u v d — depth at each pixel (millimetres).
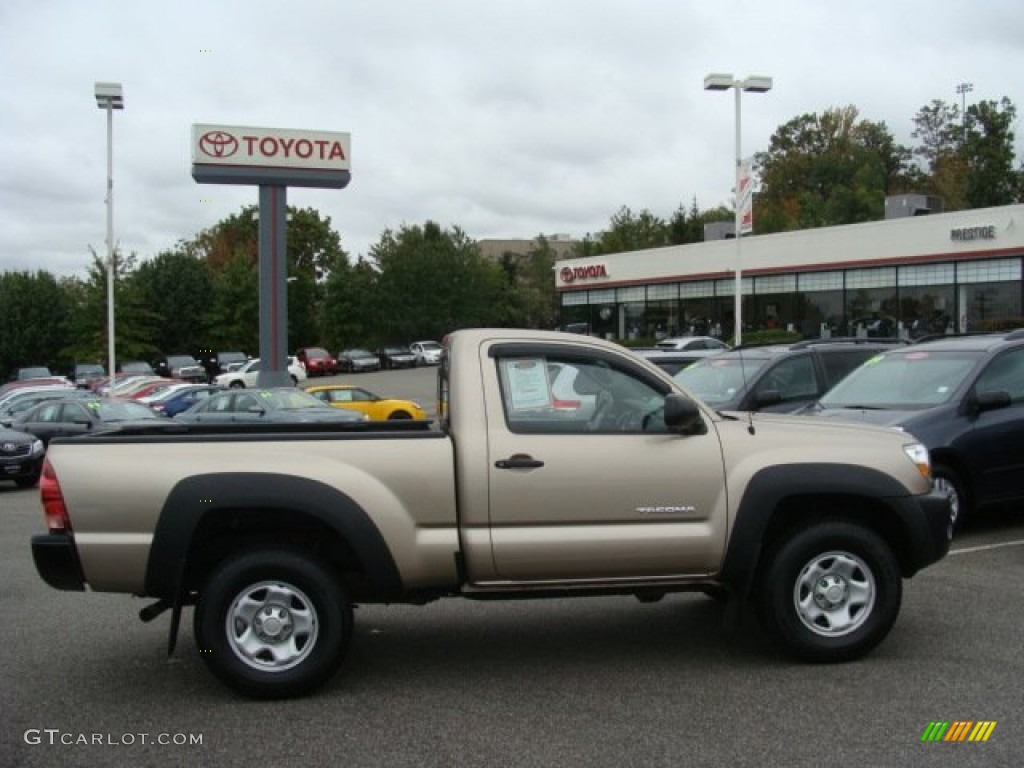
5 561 9711
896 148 88438
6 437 17531
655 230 75812
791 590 5590
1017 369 9508
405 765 4379
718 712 4949
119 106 28750
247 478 5129
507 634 6523
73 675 5793
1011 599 7031
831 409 9609
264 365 33406
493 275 74938
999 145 57625
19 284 63219
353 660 5996
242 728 4875
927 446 8758
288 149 33406
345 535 5156
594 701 5164
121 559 5105
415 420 6246
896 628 6359
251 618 5227
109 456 5164
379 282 70312
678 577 5504
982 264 33250
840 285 38469
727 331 44094
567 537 5328
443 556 5293
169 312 64750
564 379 5555
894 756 4363
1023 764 4273
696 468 5461
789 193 86812
